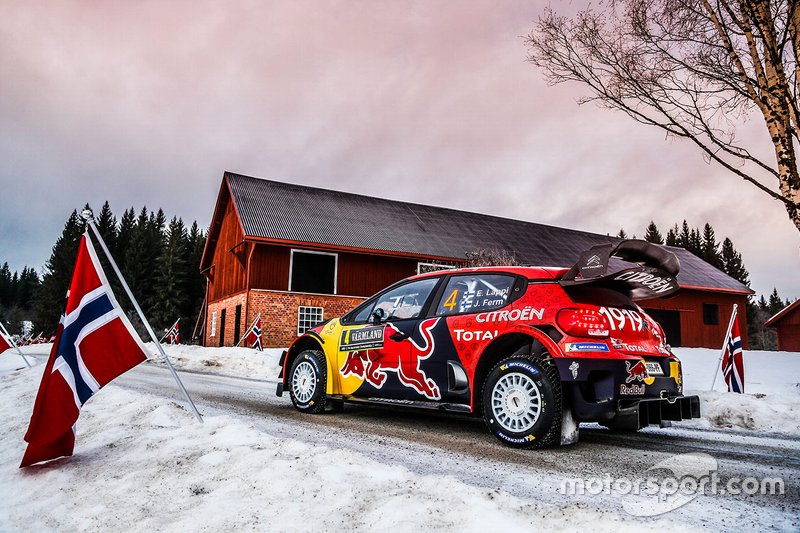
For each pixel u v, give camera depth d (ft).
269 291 66.80
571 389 12.57
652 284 13.65
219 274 85.20
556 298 13.29
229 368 45.42
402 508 7.84
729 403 18.98
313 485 9.20
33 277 329.31
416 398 15.49
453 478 8.96
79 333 13.71
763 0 19.08
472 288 15.25
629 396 12.69
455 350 14.69
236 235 75.51
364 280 72.38
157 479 10.46
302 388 18.90
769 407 18.25
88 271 14.19
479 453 12.43
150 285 181.37
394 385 16.10
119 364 14.02
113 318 14.23
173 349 56.44
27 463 12.59
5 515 9.98
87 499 9.96
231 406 20.67
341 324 18.42
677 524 7.11
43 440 12.75
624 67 19.67
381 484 9.11
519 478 10.23
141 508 9.13
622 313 13.62
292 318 67.67
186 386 29.17
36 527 9.13
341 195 85.25
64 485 11.07
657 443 14.12
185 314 175.42
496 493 8.24
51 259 206.28
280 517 8.07
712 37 19.66
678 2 19.20
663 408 13.53
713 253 253.65
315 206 77.56
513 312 13.82
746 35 19.85
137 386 27.96
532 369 12.76
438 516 7.52
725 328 95.50
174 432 13.96
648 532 6.88
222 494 9.18
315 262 70.49
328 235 69.56
